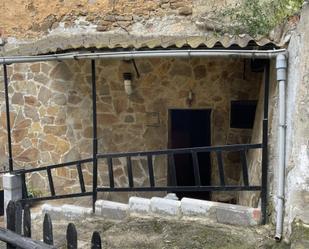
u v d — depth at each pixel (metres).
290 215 3.76
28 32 7.55
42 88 7.46
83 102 7.23
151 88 6.91
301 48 3.60
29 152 7.62
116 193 7.14
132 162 7.00
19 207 2.27
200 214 4.77
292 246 3.47
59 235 5.04
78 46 5.65
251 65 6.37
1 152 7.80
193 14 6.62
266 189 4.39
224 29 5.08
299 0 3.79
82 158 7.27
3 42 7.67
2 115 7.76
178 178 7.25
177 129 7.24
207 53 4.29
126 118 7.04
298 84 3.64
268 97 4.48
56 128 7.41
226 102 6.71
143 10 6.87
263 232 4.25
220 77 6.70
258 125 5.32
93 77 5.36
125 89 6.94
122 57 4.77
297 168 3.64
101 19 7.06
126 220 5.07
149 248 4.19
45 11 7.41
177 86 6.83
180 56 4.43
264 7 4.70
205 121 7.10
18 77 7.58
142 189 5.22
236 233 4.33
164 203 5.01
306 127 3.55
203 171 7.13
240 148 4.50
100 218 5.43
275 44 4.12
